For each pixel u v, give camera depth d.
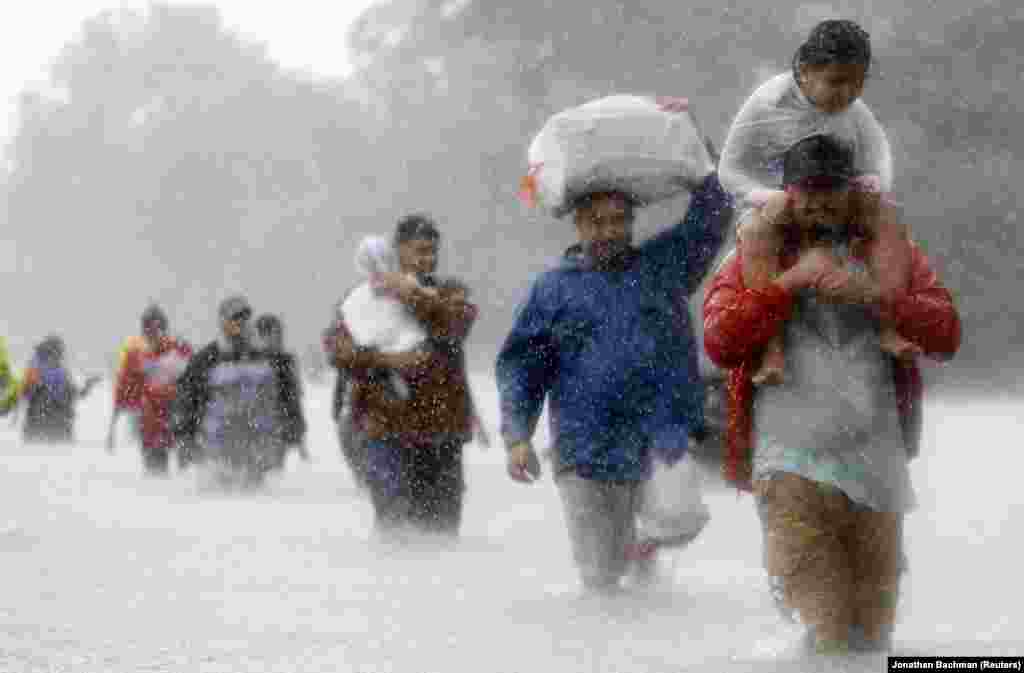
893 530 9.66
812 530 9.55
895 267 9.63
